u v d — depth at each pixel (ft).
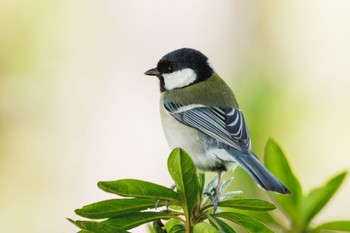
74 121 45.55
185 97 26.16
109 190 14.39
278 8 49.75
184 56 27.61
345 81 44.52
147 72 28.22
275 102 28.32
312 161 35.68
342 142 38.32
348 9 48.83
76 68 47.09
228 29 50.70
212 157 24.73
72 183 43.32
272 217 17.12
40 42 46.29
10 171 43.34
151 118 46.37
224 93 26.30
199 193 16.02
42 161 43.86
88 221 13.76
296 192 16.98
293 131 32.45
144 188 14.58
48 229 42.01
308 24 49.44
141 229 37.88
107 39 48.78
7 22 45.78
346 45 48.44
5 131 44.37
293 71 45.75
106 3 48.75
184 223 15.46
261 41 49.93
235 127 24.61
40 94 45.47
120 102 47.06
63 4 46.83
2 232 41.55
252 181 22.35
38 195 42.86
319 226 16.49
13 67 45.37
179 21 50.85
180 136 25.70
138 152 44.75
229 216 15.28
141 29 49.98
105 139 45.06
